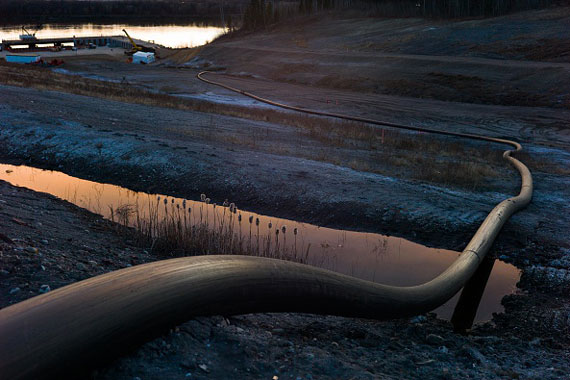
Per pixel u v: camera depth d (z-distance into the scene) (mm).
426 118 32219
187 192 12094
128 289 2982
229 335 3559
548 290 7949
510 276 8516
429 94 43219
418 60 53000
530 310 7125
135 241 8141
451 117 32875
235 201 11711
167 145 14859
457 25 71812
